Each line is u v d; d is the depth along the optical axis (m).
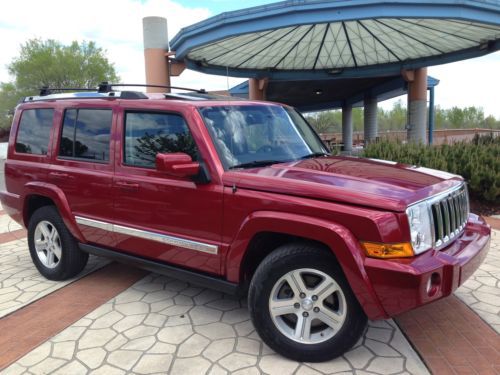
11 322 3.85
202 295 4.36
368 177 3.21
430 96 18.20
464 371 2.97
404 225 2.74
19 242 6.68
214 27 9.66
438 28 10.66
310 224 2.87
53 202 4.80
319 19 8.96
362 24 10.66
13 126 5.17
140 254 3.97
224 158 3.45
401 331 3.54
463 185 3.67
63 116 4.55
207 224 3.40
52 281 4.83
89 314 3.96
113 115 4.07
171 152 3.64
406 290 2.67
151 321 3.80
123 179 3.92
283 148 3.97
